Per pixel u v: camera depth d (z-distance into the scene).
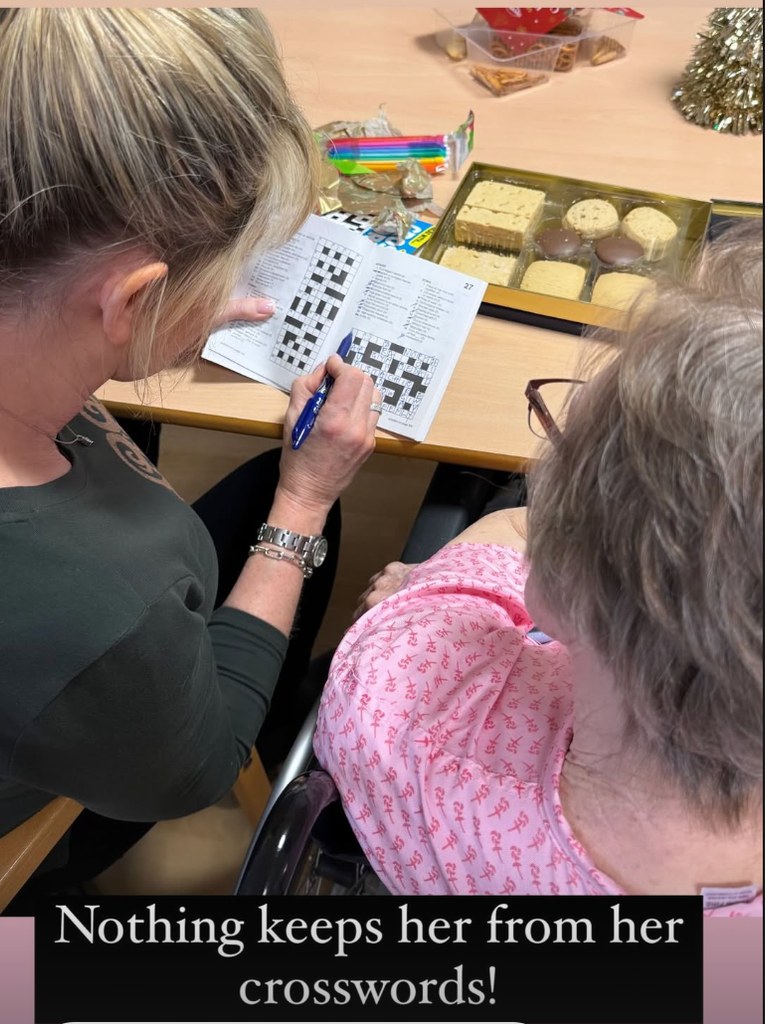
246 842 1.37
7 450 0.61
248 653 0.91
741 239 0.46
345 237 1.11
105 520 0.66
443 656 0.63
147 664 0.64
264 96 0.57
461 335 1.07
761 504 0.37
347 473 1.01
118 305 0.56
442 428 1.03
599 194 1.27
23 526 0.60
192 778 0.76
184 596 0.70
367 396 1.01
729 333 0.39
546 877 0.52
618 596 0.43
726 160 1.35
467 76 1.49
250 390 1.09
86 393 0.64
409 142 1.30
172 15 0.52
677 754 0.45
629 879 0.50
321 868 0.82
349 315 1.09
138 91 0.50
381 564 1.70
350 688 0.62
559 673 0.62
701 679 0.41
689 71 1.39
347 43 1.56
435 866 0.56
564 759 0.53
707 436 0.38
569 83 1.49
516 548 0.86
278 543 0.98
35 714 0.61
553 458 0.45
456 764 0.56
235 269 0.63
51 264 0.53
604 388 0.43
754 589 0.38
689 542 0.39
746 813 0.46
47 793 0.82
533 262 1.21
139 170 0.51
